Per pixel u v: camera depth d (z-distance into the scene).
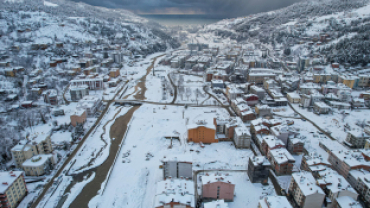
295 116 197.88
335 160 129.62
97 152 148.50
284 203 94.06
